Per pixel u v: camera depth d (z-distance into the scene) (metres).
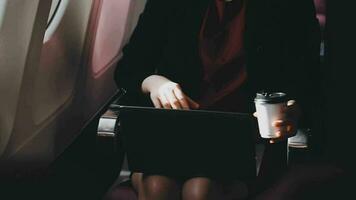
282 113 2.43
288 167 2.76
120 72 2.79
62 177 4.00
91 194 3.79
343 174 2.82
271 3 2.67
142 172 2.56
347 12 4.16
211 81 2.70
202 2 2.69
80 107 4.55
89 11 4.32
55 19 4.02
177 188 2.51
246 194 2.61
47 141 4.07
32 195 3.77
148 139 2.47
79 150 4.37
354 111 4.02
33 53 3.59
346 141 3.83
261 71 2.68
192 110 2.37
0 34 3.35
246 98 2.70
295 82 2.68
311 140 2.53
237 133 2.35
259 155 2.77
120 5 5.07
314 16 2.74
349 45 4.18
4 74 3.45
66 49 4.14
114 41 5.12
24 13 3.42
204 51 2.69
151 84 2.64
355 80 4.11
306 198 2.60
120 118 2.47
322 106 2.71
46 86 3.96
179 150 2.46
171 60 2.75
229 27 2.68
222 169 2.46
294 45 2.69
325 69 3.16
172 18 2.76
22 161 3.89
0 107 3.48
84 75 4.52
